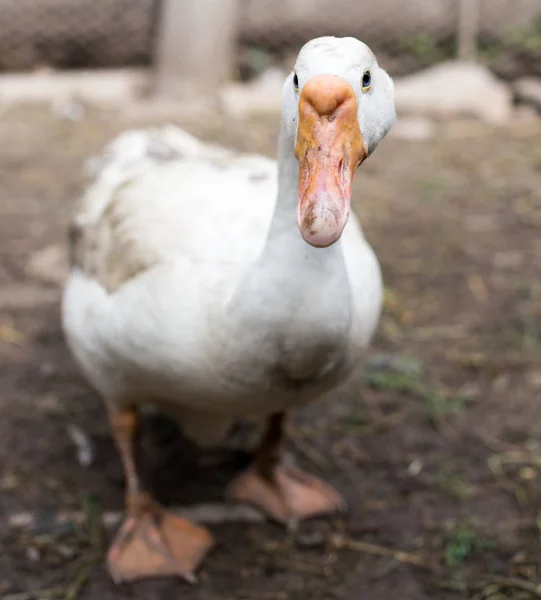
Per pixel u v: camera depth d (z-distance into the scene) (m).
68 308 1.03
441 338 1.40
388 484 1.14
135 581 1.02
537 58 2.57
